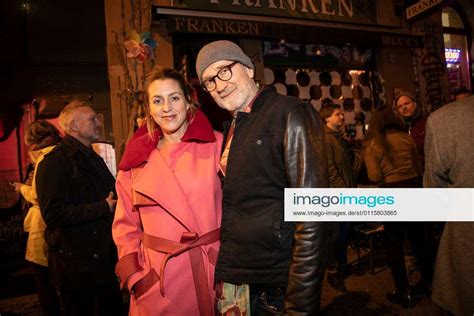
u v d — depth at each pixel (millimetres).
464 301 1414
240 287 1261
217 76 1284
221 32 4320
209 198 1424
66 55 4250
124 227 1559
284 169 1170
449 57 6641
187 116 1582
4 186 4012
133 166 1551
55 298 2648
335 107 3410
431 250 2779
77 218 1900
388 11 5910
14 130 4070
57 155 1975
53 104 4184
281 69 5316
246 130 1243
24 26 4121
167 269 1383
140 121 3533
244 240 1188
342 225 3223
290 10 5234
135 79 4359
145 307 1400
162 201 1396
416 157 2840
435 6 4977
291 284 1081
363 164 3105
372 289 3123
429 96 6086
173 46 4656
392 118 2900
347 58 5727
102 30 4367
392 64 5859
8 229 4016
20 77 4105
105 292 2057
